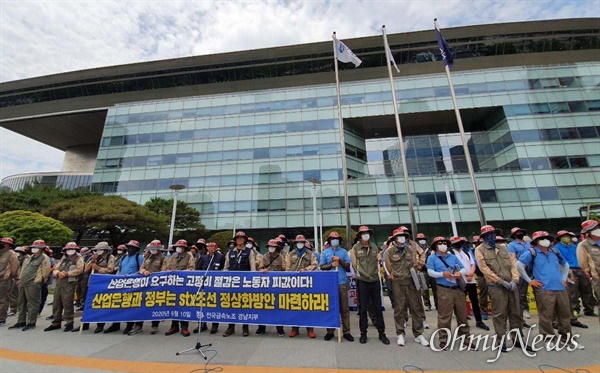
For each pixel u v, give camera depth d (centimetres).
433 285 844
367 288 520
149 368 395
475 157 3064
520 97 2919
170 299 580
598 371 367
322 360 416
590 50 3350
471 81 3072
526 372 370
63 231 1850
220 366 398
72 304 627
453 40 3428
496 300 466
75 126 4531
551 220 2558
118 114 3512
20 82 4025
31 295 645
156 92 3906
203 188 3042
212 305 565
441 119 3188
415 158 3119
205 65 3734
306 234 2845
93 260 730
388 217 2708
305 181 2930
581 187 2530
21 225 1691
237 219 2892
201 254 705
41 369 396
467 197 2664
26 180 5116
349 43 3497
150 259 641
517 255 671
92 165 5206
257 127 3222
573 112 2806
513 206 2559
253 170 3048
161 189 3094
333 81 3650
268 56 3625
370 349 464
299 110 3241
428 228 2702
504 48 3406
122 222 2188
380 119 3162
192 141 3250
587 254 514
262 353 448
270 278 564
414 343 497
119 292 603
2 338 557
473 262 643
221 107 3369
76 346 500
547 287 467
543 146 2703
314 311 530
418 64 3497
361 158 3156
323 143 3056
